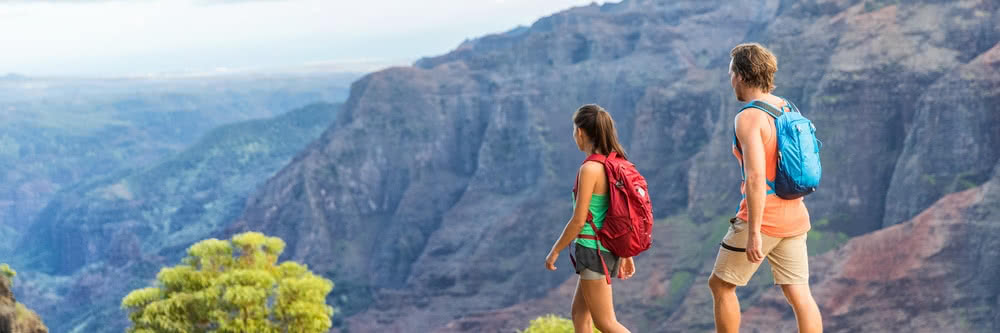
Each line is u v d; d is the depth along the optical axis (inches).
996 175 4830.2
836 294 4982.8
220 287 925.2
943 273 4719.5
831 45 7460.6
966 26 6791.3
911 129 6481.3
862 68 6963.6
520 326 6466.5
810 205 6968.5
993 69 6063.0
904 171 6368.1
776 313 4832.7
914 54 6855.3
